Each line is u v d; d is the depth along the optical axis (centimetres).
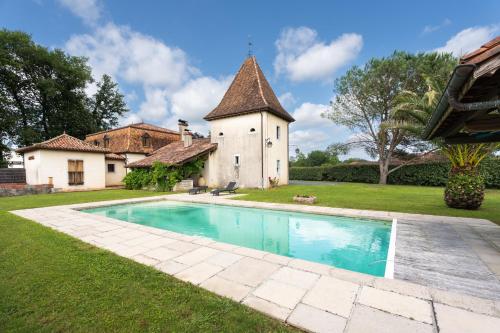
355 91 2106
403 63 1811
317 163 4747
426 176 2062
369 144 2253
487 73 229
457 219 704
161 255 434
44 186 1641
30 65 2644
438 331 224
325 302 275
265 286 315
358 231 716
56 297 283
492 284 333
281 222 866
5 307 262
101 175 2028
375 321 239
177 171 1769
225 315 246
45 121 2964
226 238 724
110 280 327
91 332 223
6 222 711
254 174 1778
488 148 838
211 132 2023
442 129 500
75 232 602
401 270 379
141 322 236
